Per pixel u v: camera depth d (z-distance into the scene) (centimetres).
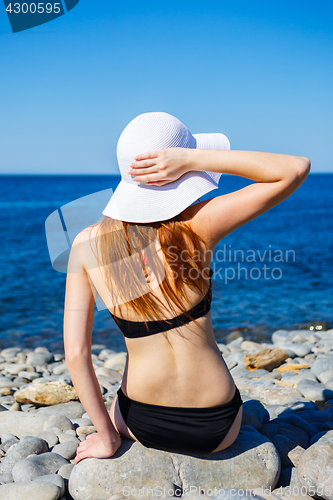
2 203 4181
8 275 1121
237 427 178
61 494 176
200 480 170
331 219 2541
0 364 484
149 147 156
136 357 166
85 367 164
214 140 182
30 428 258
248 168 149
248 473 175
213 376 165
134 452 173
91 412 166
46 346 564
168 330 158
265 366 416
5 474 202
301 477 174
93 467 169
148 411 168
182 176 158
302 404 286
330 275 1045
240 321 656
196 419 165
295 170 146
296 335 565
